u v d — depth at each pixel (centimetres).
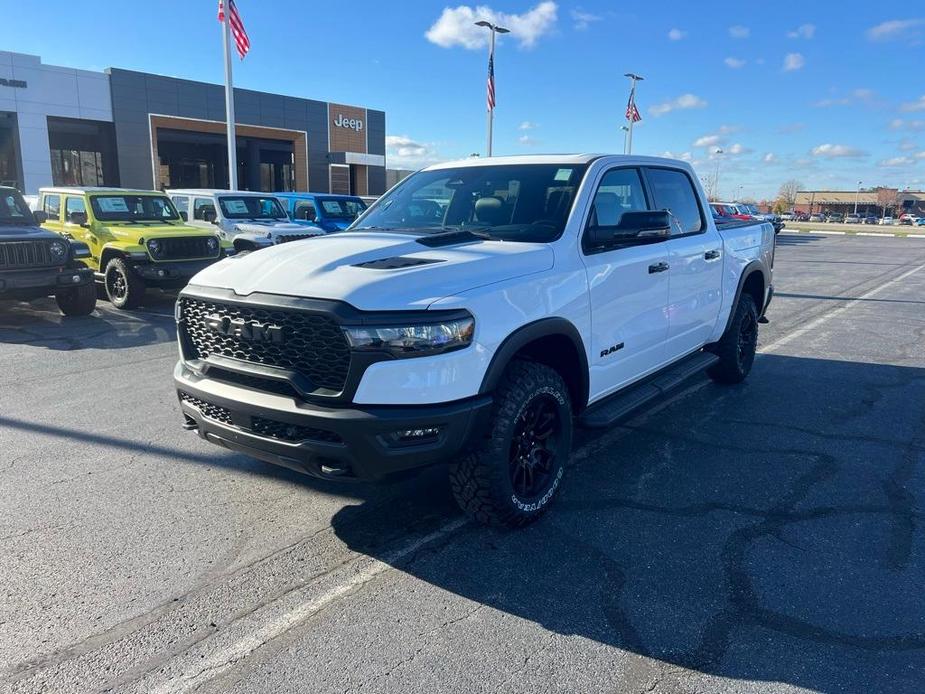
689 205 552
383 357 300
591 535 369
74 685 253
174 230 1127
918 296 1363
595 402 431
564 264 387
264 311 325
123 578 326
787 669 265
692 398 625
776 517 391
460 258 348
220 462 469
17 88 2650
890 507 405
